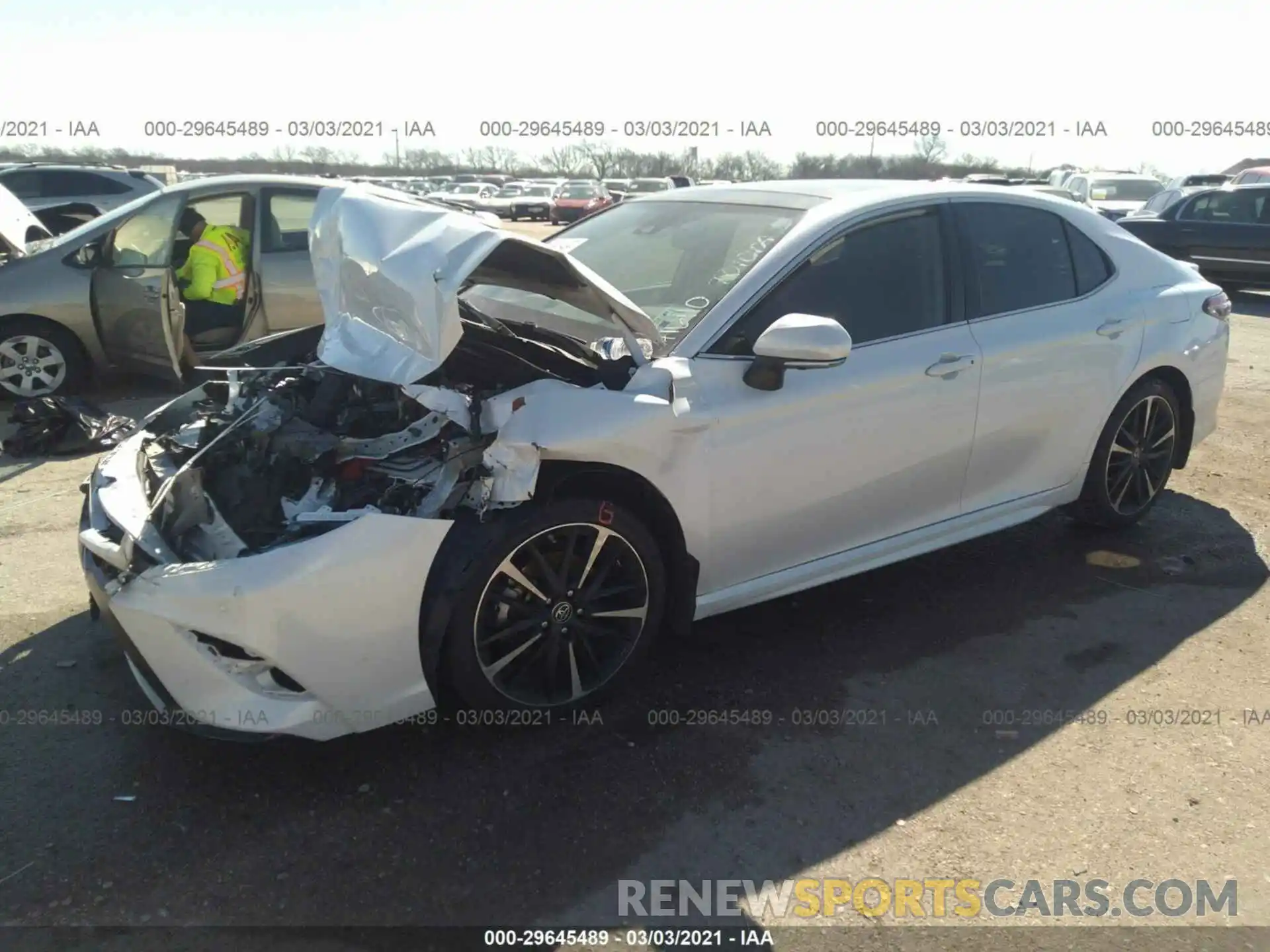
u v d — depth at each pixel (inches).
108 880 90.1
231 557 98.9
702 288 127.0
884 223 136.3
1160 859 97.6
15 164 574.2
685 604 119.5
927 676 129.3
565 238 159.8
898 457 133.2
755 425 118.0
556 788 104.7
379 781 105.1
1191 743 116.3
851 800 104.7
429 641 102.0
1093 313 157.3
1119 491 171.2
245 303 248.7
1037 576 160.7
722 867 94.6
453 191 1553.9
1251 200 498.3
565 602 111.0
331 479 106.8
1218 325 178.2
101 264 249.3
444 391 105.5
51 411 213.8
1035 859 97.1
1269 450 229.9
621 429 107.0
